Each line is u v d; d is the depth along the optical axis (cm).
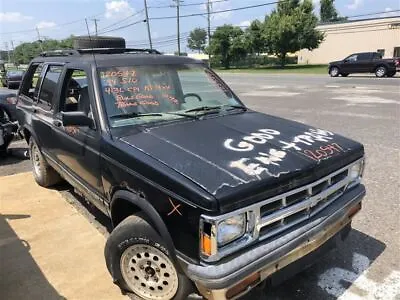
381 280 333
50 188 570
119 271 311
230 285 232
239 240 241
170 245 255
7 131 726
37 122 498
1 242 414
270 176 252
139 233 281
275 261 251
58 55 504
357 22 4953
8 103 845
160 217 260
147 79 377
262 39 5388
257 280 248
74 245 405
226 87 436
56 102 434
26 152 784
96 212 484
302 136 324
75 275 353
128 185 289
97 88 348
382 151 708
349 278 337
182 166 262
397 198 495
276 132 328
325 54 5431
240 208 236
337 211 294
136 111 346
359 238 401
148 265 293
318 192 282
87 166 358
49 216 475
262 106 1334
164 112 356
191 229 239
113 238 300
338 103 1348
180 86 393
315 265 356
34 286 339
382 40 4750
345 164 307
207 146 290
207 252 233
